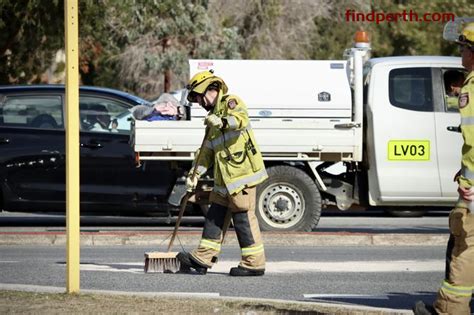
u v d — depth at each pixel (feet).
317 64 112.88
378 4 316.81
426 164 112.27
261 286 81.20
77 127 68.90
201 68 111.96
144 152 110.01
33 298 69.46
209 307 67.56
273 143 109.81
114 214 127.54
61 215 147.74
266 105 111.65
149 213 124.88
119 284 80.74
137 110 113.19
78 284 71.67
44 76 262.06
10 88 122.31
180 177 114.42
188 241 107.76
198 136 109.50
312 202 111.65
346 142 110.11
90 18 204.13
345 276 87.35
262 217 111.45
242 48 278.87
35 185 120.16
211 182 110.73
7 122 121.29
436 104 112.78
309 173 113.60
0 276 85.30
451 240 61.67
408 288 81.76
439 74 113.29
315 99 111.86
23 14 200.03
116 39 252.01
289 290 79.66
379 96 112.57
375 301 75.41
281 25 281.95
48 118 121.60
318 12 289.53
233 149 83.20
